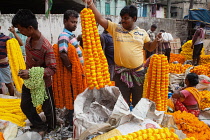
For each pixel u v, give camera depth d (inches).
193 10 548.1
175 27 547.8
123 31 102.8
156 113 86.8
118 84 112.3
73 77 107.9
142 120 76.2
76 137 74.4
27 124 120.0
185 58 342.3
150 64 105.6
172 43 418.9
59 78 112.6
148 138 70.2
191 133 100.3
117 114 74.4
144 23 485.7
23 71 87.5
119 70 107.4
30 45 94.9
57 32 345.4
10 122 113.0
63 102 117.8
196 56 292.7
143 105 80.2
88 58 85.7
